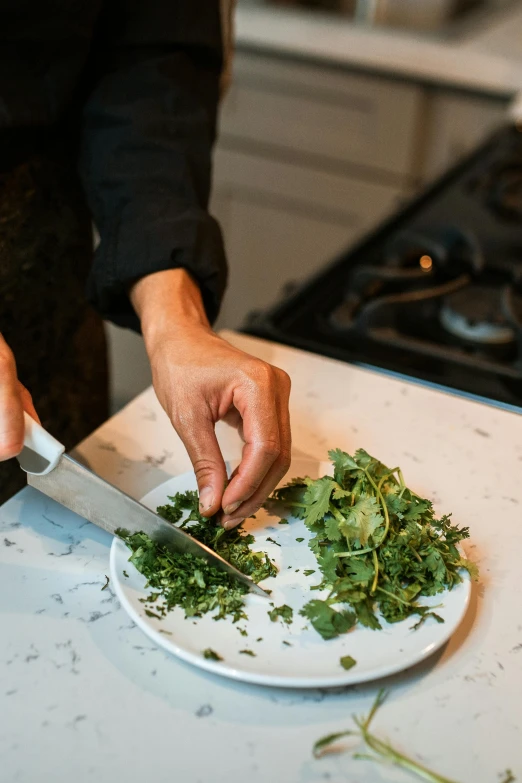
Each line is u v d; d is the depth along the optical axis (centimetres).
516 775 54
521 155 166
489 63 194
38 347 108
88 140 95
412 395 94
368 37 205
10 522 74
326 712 58
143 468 81
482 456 85
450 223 138
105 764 54
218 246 90
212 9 99
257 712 58
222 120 224
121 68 96
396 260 128
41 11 86
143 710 58
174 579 66
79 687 59
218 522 72
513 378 102
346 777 54
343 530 67
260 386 71
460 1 236
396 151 210
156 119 92
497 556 72
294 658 60
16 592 67
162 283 85
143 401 91
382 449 85
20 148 94
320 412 90
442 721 58
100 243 90
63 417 118
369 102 206
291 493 76
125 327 96
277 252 238
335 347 107
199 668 61
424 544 67
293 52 206
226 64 106
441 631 61
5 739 56
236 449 84
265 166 226
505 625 65
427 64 197
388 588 65
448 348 112
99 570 69
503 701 59
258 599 66
